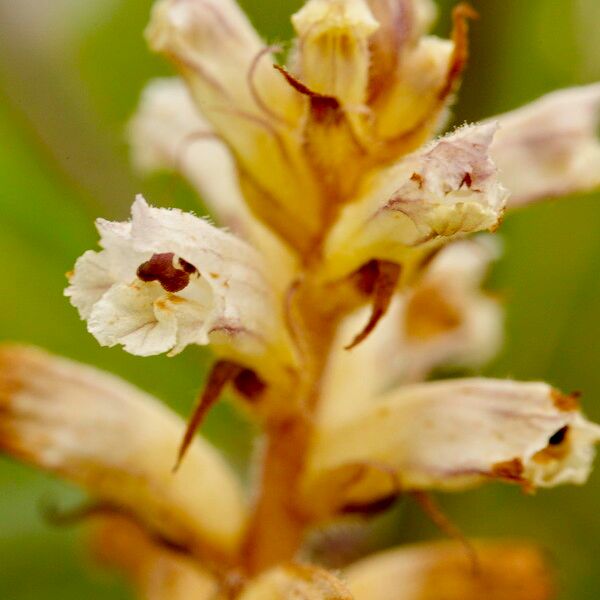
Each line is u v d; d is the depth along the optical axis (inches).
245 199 5.1
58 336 6.1
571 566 6.2
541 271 6.2
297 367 5.0
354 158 5.0
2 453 5.2
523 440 5.0
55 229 6.1
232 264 4.8
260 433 5.4
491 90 6.0
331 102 4.9
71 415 5.2
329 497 5.2
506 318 6.2
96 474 5.2
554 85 6.1
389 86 5.0
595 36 6.1
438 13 6.0
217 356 5.0
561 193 5.2
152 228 4.6
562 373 6.2
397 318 5.5
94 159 6.1
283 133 5.0
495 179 4.6
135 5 6.3
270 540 5.2
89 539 5.8
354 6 4.9
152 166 5.7
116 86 6.3
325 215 5.0
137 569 5.7
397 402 5.2
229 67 5.1
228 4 5.2
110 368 6.1
